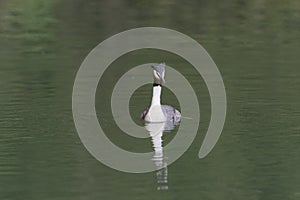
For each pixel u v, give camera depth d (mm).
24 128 18438
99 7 40812
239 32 34188
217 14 38938
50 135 17953
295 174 15164
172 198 13953
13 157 16266
